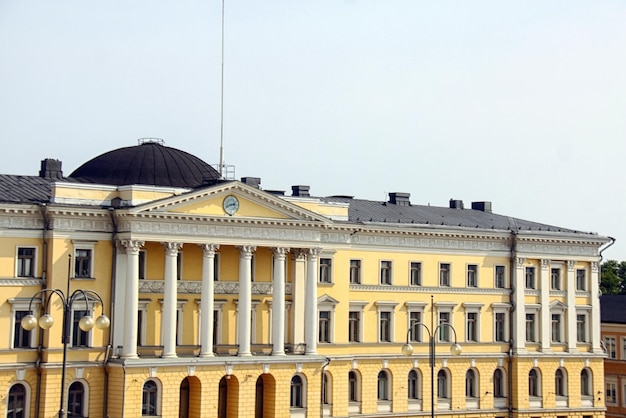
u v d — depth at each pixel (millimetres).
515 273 109750
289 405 92250
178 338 89750
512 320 109500
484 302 108125
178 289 90000
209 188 88250
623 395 126938
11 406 82625
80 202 85500
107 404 85250
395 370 101688
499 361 108438
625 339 127625
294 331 94562
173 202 86875
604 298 134750
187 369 87125
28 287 83625
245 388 89938
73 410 84562
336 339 97625
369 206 108438
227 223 89750
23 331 83812
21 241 83688
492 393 107625
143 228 86000
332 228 97312
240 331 90625
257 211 91625
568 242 113062
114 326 86062
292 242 93625
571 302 113562
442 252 105938
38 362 83250
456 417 104938
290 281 95812
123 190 87125
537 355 110000
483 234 107562
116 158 96188
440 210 114938
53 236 84125
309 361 93438
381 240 102000
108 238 86688
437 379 104812
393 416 101000
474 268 108062
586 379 114625
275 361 91375
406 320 103125
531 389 110375
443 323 105625
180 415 89000
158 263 89188
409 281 103625
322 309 97312
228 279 93000
